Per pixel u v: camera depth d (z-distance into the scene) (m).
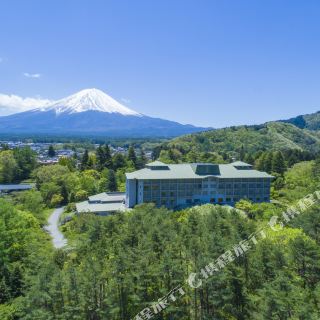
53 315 54.03
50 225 117.00
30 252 70.62
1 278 64.88
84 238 73.75
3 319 55.94
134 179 118.81
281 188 140.25
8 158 186.75
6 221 78.94
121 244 64.56
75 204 134.75
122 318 55.94
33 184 178.75
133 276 55.56
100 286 56.88
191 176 121.75
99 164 186.75
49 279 57.22
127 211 100.19
